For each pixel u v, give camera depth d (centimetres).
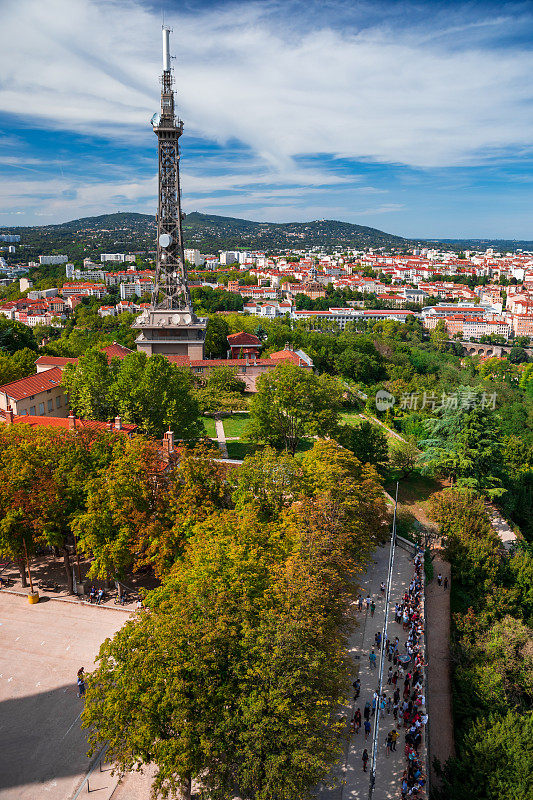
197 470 7050
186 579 5100
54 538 6644
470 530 9194
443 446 11456
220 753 4103
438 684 6650
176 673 4212
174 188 16650
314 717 4169
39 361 14175
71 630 6372
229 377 14925
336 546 6238
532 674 6606
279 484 7394
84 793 4572
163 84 16188
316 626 4747
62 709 5325
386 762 5028
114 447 7531
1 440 7288
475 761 5209
